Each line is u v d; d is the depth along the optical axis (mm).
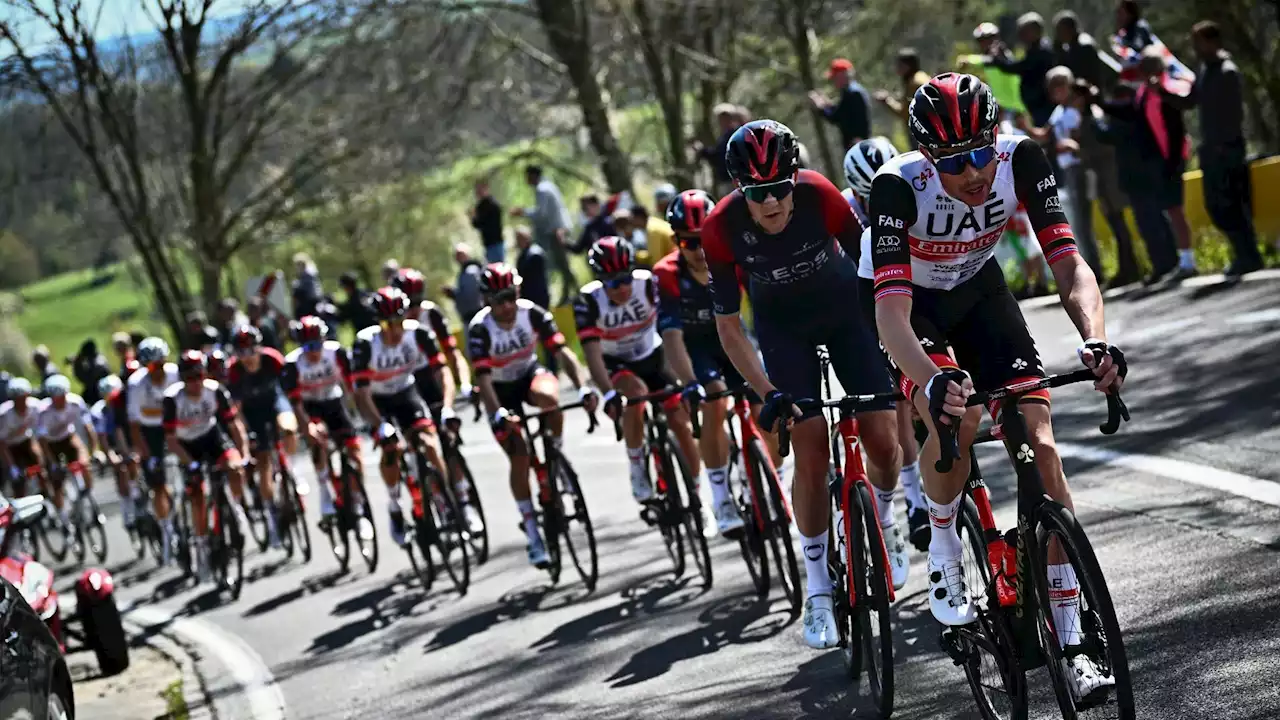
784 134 6945
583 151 37406
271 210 40125
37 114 38250
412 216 44625
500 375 12914
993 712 6312
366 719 9414
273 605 14898
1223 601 7266
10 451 22703
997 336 6117
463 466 13539
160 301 40688
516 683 9383
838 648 8273
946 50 35281
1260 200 17875
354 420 30219
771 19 36219
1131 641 7031
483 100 36750
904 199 5941
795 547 10648
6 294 71812
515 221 41844
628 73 36625
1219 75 16359
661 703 8094
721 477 10219
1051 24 32188
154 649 13922
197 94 37969
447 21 35438
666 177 37094
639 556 12523
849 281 7977
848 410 6762
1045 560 5461
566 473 11906
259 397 17469
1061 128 18812
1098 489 10062
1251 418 10953
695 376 10602
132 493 20938
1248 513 8719
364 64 37094
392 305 14000
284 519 17484
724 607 10047
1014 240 20375
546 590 12297
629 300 11875
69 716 7766
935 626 8164
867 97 20500
